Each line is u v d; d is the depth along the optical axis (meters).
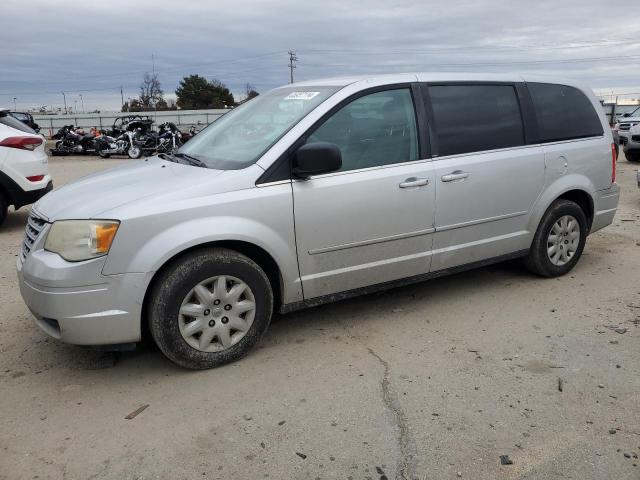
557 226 5.03
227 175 3.50
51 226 3.33
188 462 2.67
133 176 3.85
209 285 3.45
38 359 3.73
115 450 2.77
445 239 4.32
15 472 2.61
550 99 4.96
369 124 3.96
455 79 4.43
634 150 15.41
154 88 78.31
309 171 3.49
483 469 2.59
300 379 3.42
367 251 3.96
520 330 4.07
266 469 2.61
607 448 2.73
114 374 3.52
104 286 3.18
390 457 2.68
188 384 3.38
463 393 3.23
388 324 4.21
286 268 3.66
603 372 3.44
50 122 47.59
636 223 7.54
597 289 4.89
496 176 4.47
